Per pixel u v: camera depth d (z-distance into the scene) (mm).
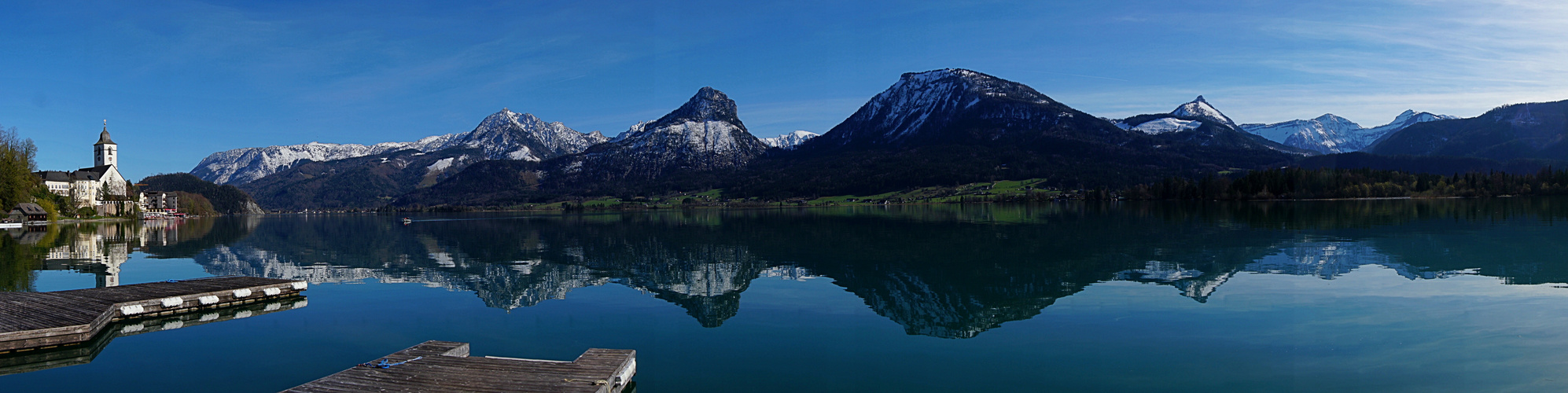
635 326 24922
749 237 73875
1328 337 21594
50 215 124875
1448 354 19516
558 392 15641
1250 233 63438
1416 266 37250
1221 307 26453
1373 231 62094
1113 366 19125
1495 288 29641
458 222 139500
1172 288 31516
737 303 29391
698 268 43375
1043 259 45188
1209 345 20969
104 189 194750
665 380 18578
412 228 109750
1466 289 29594
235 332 24547
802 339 22766
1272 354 19969
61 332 22500
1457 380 17297
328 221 168000
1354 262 39844
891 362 20000
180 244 70938
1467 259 40250
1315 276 34375
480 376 16719
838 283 35531
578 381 16344
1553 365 18250
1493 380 17250
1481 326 22578
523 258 51844
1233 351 20250
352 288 34688
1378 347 20344
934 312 27016
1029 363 19562
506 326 25188
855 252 53625
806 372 19141
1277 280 33250
